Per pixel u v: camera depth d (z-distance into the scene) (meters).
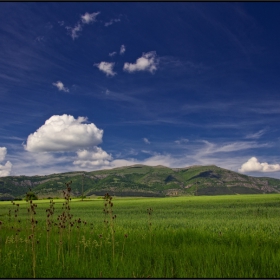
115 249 11.63
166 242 13.34
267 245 11.66
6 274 8.66
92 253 10.98
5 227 17.64
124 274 8.31
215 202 60.22
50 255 10.48
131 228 18.86
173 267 9.02
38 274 8.66
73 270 8.70
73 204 73.12
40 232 15.81
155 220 25.98
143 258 9.96
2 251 11.17
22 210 50.75
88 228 17.20
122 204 64.75
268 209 41.09
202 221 23.84
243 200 63.00
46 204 72.25
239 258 9.38
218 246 11.34
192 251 10.60
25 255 10.55
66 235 14.35
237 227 18.47
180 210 43.62
